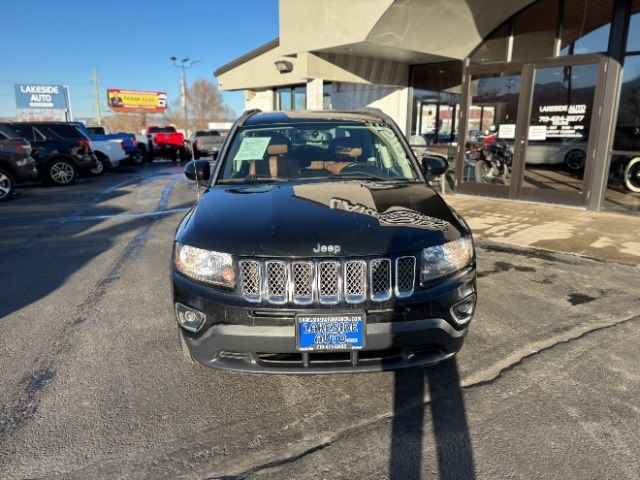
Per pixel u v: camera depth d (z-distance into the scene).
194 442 2.47
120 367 3.21
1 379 3.07
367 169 3.81
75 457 2.36
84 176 16.75
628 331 3.70
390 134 4.17
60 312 4.17
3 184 10.70
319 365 2.56
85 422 2.63
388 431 2.55
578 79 8.19
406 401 2.82
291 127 4.11
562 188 8.60
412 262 2.57
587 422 2.60
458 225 2.92
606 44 7.82
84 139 14.36
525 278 4.92
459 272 2.73
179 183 14.09
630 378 3.04
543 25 8.62
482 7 8.75
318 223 2.70
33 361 3.30
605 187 8.13
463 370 3.15
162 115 78.81
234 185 3.57
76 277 5.13
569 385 2.96
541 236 6.58
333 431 2.55
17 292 4.68
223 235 2.65
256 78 16.44
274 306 2.49
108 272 5.29
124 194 11.70
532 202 9.04
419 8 8.70
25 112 42.06
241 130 4.12
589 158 8.18
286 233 2.60
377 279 2.52
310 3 10.20
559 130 8.52
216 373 3.12
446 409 2.74
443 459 2.33
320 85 11.11
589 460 2.31
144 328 3.82
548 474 2.22
